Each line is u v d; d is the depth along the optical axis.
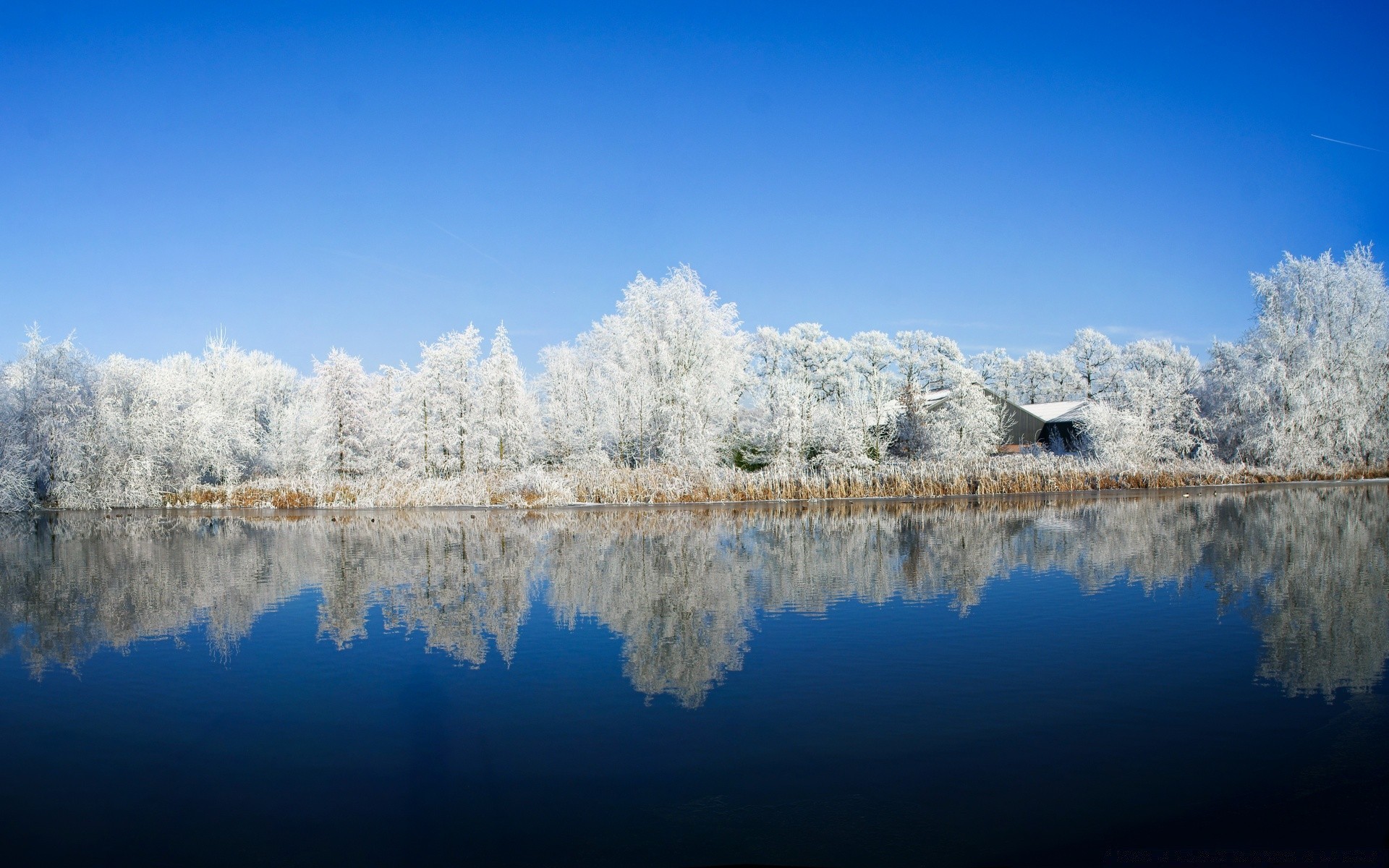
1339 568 18.03
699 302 43.53
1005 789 7.43
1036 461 43.06
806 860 6.34
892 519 30.91
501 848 6.59
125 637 13.77
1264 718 9.02
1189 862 6.20
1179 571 18.12
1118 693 9.94
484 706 9.96
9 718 9.80
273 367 76.00
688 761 8.19
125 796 7.61
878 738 8.67
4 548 26.47
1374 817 6.78
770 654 12.02
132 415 42.03
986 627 13.38
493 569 20.39
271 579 19.52
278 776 8.02
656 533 27.84
